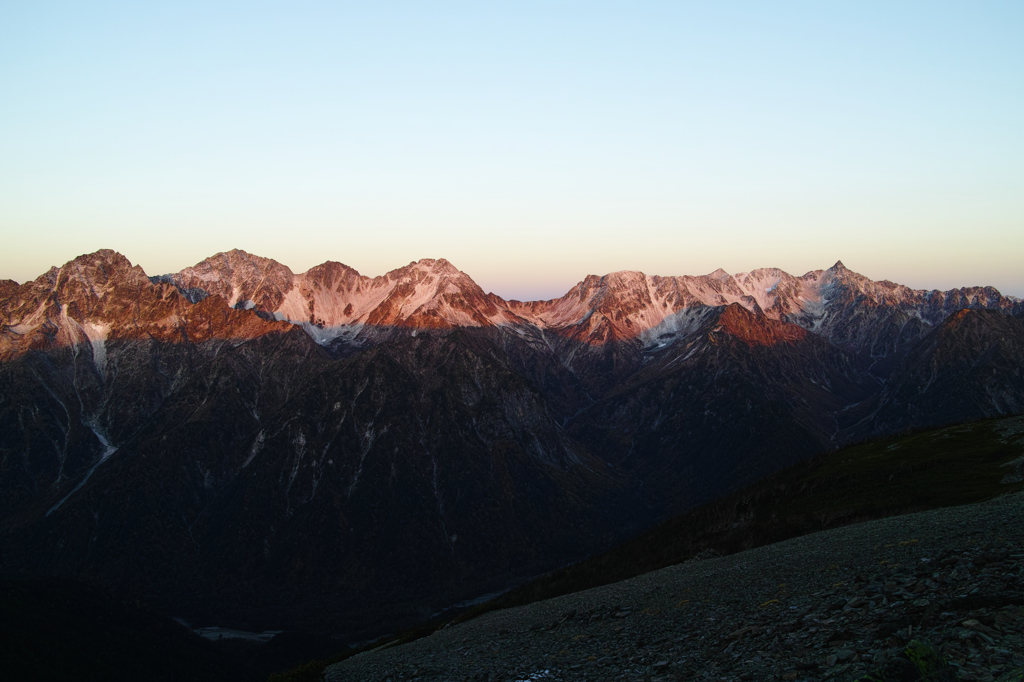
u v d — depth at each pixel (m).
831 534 66.25
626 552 110.75
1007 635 26.05
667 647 40.88
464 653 61.69
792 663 30.22
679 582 64.69
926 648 25.64
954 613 29.47
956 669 24.44
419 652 72.81
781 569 53.56
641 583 75.38
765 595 46.09
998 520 47.00
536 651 51.97
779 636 34.88
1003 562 34.81
